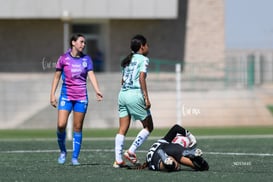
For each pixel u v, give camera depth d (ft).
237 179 85.61
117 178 86.69
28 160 111.45
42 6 265.95
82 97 102.78
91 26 282.77
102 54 283.18
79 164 103.91
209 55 287.69
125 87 98.84
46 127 229.04
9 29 280.51
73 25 282.56
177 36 287.07
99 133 193.57
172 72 270.46
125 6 267.39
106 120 224.74
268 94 238.68
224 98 232.32
